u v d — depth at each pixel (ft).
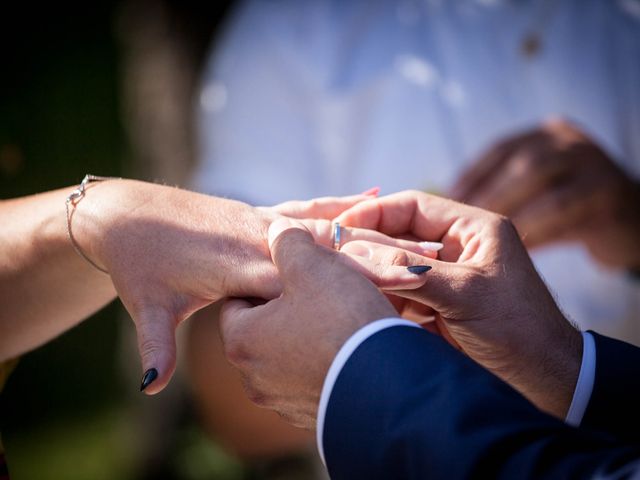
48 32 18.37
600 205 7.70
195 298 4.97
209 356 8.18
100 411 15.88
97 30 18.49
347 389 3.88
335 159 8.36
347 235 5.33
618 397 4.86
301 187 8.20
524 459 3.44
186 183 11.79
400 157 8.29
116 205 5.11
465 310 4.90
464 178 7.83
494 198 7.66
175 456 12.05
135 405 12.53
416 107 8.31
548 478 3.39
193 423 11.97
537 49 8.41
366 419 3.79
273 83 8.39
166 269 4.94
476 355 5.03
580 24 8.54
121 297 5.01
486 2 8.58
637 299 8.36
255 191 8.06
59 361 16.58
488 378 3.79
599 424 4.87
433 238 5.57
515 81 8.42
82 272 5.17
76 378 16.47
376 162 8.28
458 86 8.36
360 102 8.33
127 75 13.64
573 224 7.73
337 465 3.87
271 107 8.36
